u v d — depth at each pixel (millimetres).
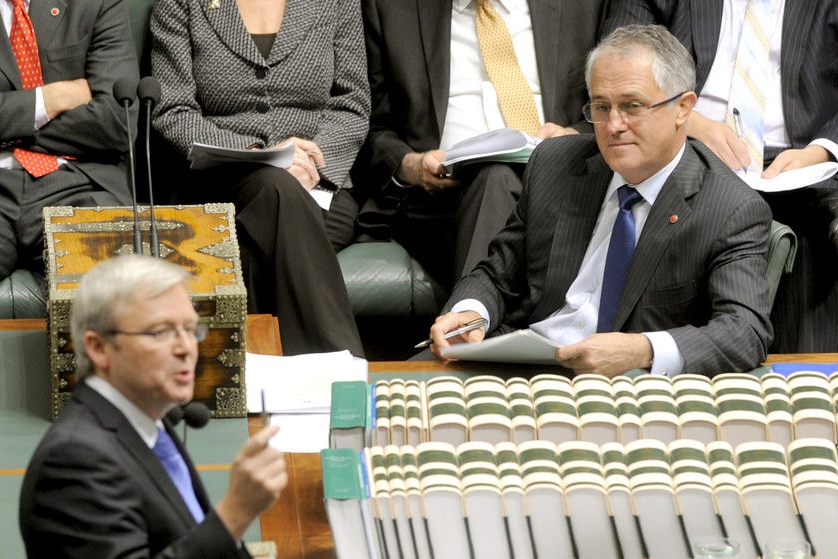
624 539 6602
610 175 10727
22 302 12492
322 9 14195
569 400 7875
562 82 14352
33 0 13109
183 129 13461
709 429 7629
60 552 5309
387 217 14102
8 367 9297
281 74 13898
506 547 6555
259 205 12227
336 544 6449
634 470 6898
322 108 14211
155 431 5781
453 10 14492
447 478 6812
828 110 13938
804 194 13547
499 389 8055
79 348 5625
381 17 14547
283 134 13898
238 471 5312
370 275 13523
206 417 5996
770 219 10273
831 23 13898
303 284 12102
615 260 10414
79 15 13164
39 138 12945
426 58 14398
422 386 8258
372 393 8297
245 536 6988
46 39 13086
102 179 13180
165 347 5523
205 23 13883
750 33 13977
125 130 13055
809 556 6285
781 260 11070
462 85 14391
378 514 6621
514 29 14438
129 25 13430
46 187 12867
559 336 10562
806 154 13406
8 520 7109
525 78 14328
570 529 6605
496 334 11023
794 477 6898
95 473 5352
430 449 7105
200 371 8625
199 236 9508
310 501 7414
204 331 5723
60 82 13016
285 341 12078
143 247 9305
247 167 12484
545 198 10922
